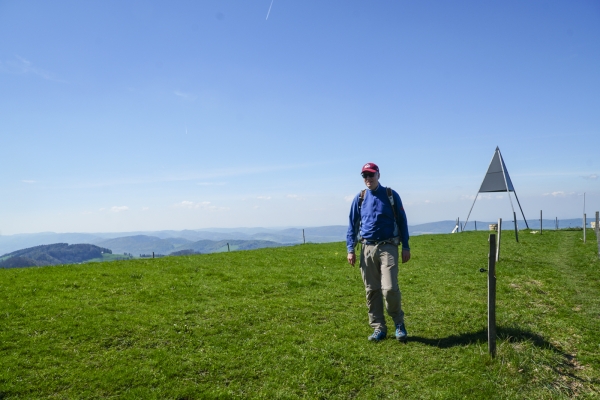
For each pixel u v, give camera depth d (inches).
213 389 149.8
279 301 249.4
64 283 276.7
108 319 205.5
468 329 199.9
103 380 151.8
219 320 212.2
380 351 178.1
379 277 187.9
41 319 203.0
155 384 151.9
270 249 559.2
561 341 187.2
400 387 152.4
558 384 155.3
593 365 166.2
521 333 192.2
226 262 406.3
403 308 236.8
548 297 259.9
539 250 499.2
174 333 193.3
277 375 159.0
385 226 182.9
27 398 141.3
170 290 268.1
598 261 391.2
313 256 457.4
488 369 161.2
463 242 614.5
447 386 151.9
